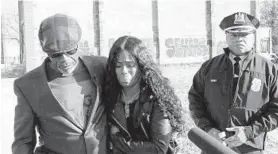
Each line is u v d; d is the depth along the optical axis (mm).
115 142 2076
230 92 2980
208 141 1095
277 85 2869
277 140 6172
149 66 2014
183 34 20312
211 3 20719
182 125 2131
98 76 2080
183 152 5074
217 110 3051
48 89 1933
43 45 1867
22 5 16703
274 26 22141
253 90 2912
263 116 2869
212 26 20859
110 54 2033
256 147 2873
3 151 5613
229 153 1015
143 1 19328
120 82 2006
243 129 2826
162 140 2006
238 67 3004
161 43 19719
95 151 1991
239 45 2930
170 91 2082
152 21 19609
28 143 2053
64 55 1879
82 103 1977
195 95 3314
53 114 1938
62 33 1834
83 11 17781
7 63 17578
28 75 2012
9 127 7203
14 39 18062
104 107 2090
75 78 1995
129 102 2064
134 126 2047
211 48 20984
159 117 2004
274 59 18359
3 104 9797
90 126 1969
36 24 16812
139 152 2021
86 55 2197
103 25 18031
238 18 2951
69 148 1977
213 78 3098
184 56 20297
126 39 2043
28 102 1982
